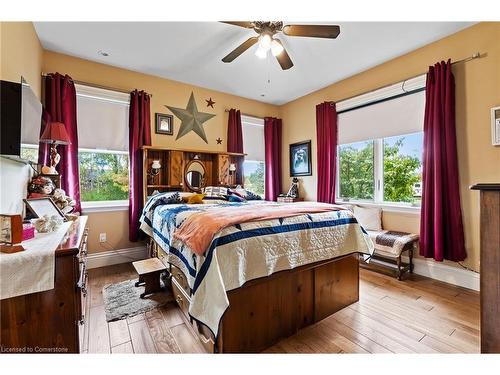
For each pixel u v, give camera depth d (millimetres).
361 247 2201
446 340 1698
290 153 4812
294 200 4406
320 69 3439
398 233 2988
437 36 2656
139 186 3420
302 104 4555
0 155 1439
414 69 2936
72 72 3023
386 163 3391
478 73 2445
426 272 2854
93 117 3197
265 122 4809
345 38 2684
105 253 3268
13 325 1109
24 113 1731
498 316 789
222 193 3639
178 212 2174
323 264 1976
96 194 3309
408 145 3152
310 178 4441
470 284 2521
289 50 2930
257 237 1608
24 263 1079
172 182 3582
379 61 3213
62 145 2898
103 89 3188
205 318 1369
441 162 2615
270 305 1691
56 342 1186
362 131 3572
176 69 3428
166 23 2402
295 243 1796
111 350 1586
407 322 1931
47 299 1165
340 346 1654
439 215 2588
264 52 2318
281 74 3605
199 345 1637
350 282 2223
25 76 2152
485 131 2408
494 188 780
